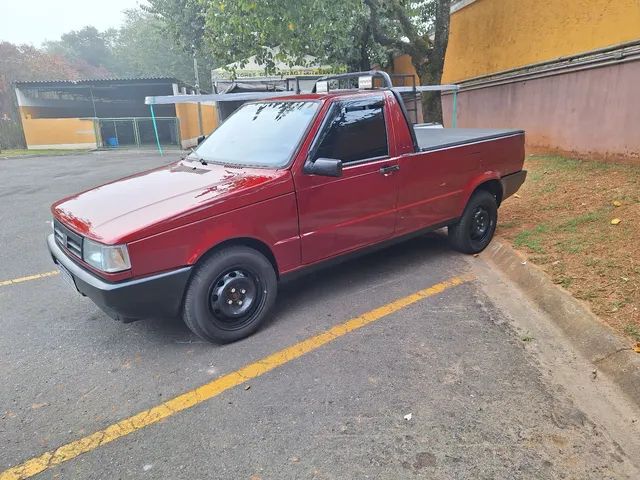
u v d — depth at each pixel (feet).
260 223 11.49
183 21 57.72
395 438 8.39
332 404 9.36
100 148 89.51
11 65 122.01
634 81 21.72
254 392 9.84
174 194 11.32
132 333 12.52
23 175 47.75
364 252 14.08
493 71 33.53
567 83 26.00
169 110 100.99
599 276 13.04
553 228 17.07
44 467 8.07
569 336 11.37
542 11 27.99
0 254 19.62
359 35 44.19
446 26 36.35
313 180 12.30
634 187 18.97
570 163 24.95
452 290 14.46
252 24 28.48
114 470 7.95
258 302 12.04
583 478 7.46
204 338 11.41
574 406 9.07
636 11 21.75
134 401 9.71
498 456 7.93
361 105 13.48
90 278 10.23
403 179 14.32
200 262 10.93
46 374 10.77
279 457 8.08
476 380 9.94
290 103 13.99
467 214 16.67
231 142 14.24
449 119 40.55
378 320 12.69
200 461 8.06
